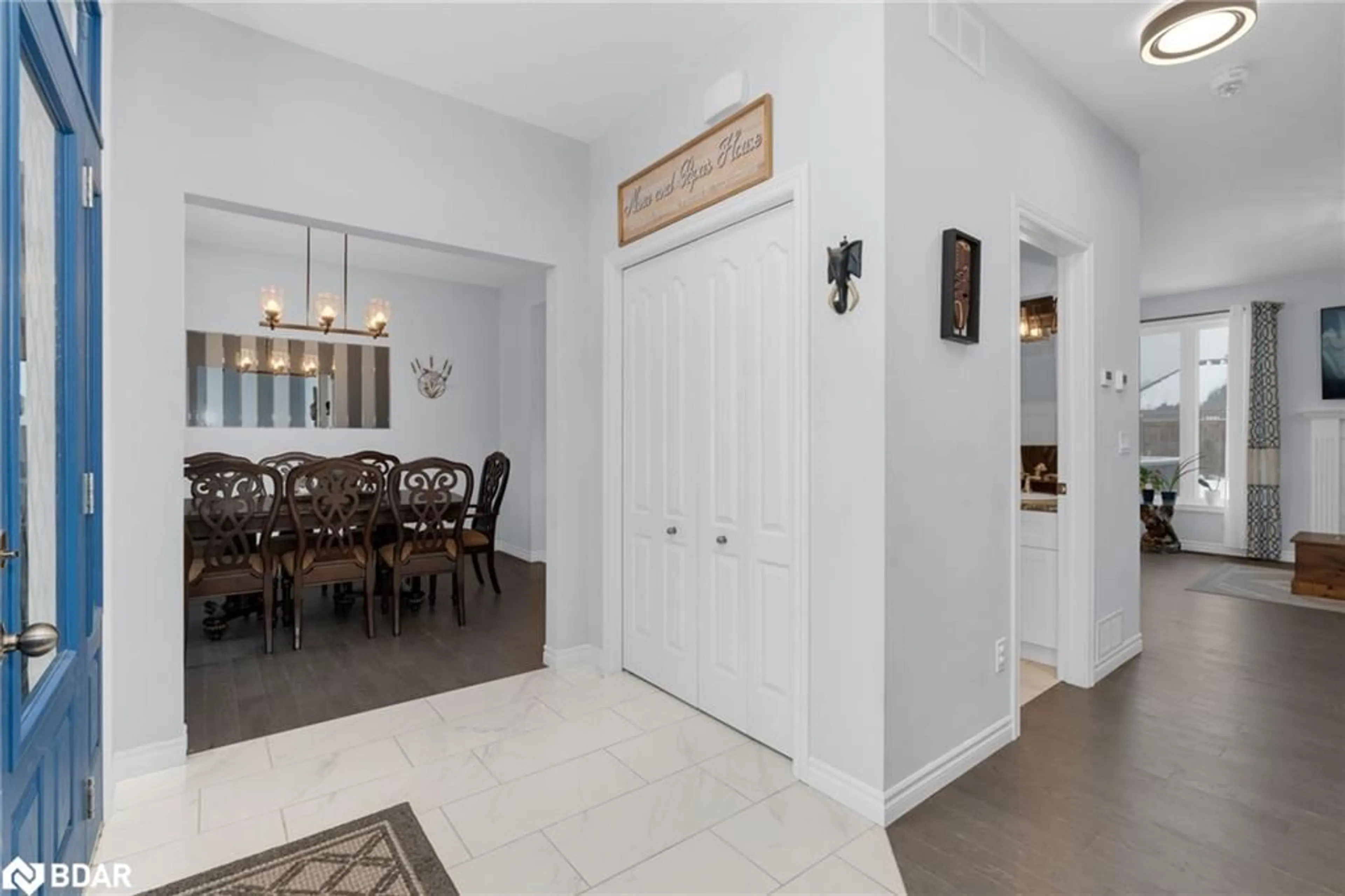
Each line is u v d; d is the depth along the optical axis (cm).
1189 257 557
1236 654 357
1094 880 175
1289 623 420
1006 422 252
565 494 340
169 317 232
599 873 179
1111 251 327
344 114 270
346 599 454
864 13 205
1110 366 326
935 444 219
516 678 324
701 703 283
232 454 543
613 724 271
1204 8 224
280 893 171
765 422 251
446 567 411
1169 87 289
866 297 204
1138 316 352
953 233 219
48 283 148
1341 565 480
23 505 129
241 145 246
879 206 200
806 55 225
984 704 242
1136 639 355
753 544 256
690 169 275
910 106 209
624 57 270
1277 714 279
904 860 184
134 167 225
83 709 171
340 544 381
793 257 231
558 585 338
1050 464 509
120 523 223
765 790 221
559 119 320
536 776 230
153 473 229
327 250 548
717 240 271
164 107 231
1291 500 630
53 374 151
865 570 206
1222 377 675
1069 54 265
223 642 379
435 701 295
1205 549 683
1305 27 247
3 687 110
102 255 203
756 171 242
